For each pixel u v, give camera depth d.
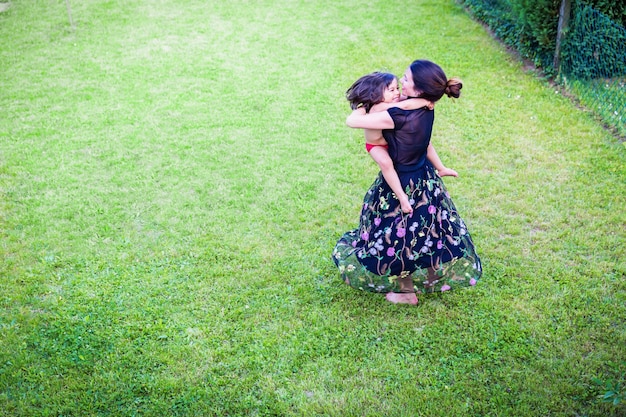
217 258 4.60
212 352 3.74
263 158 5.95
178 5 10.59
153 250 4.71
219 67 8.09
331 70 7.88
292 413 3.34
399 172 3.60
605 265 4.34
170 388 3.51
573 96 6.89
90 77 7.93
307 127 6.51
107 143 6.30
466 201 5.15
